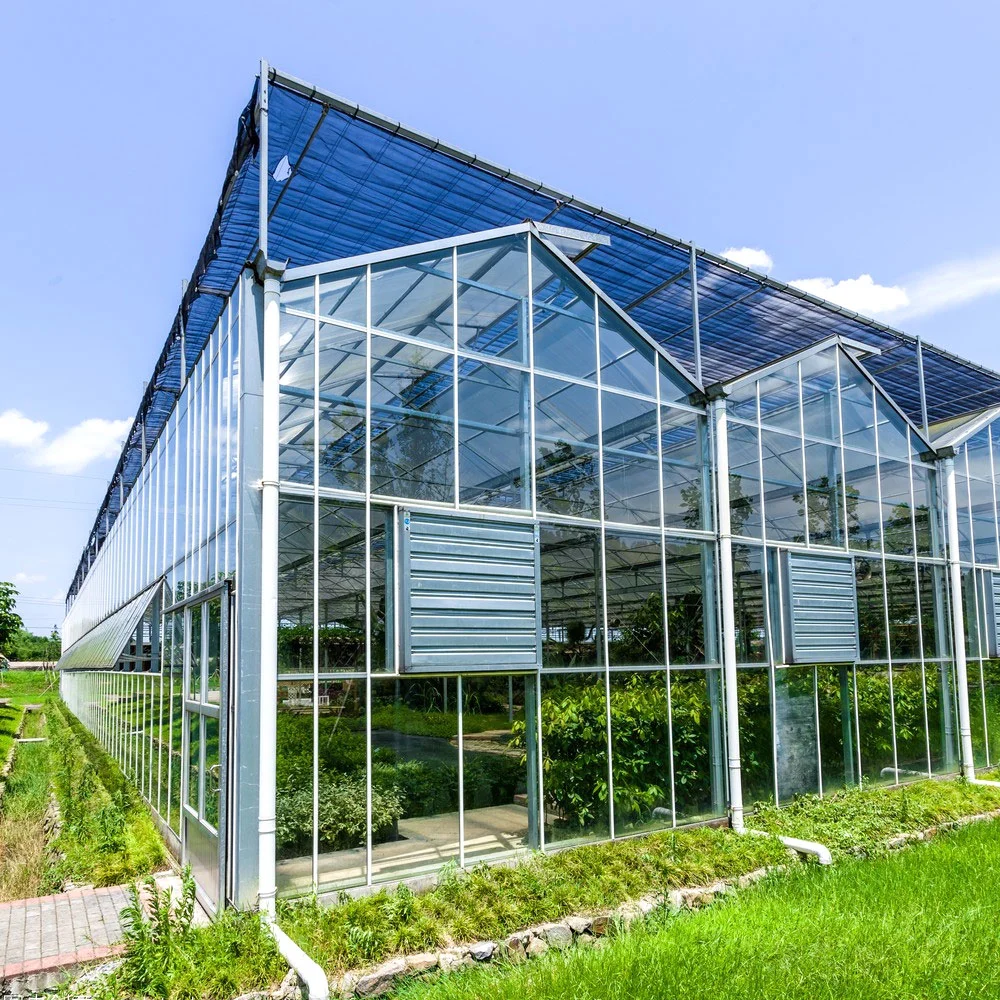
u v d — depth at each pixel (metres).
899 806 11.15
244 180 8.66
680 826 10.01
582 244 10.70
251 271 7.73
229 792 7.09
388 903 6.81
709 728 10.62
